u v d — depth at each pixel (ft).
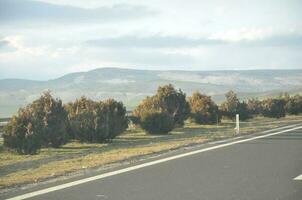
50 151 90.12
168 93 148.77
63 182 45.52
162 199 36.88
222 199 36.55
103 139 104.99
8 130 87.40
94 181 45.57
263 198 36.76
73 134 106.73
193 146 80.48
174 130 136.87
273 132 112.57
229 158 61.98
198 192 39.34
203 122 162.71
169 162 58.70
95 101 113.19
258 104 225.35
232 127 143.84
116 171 51.85
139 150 76.74
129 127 144.36
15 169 59.47
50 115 95.04
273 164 55.93
